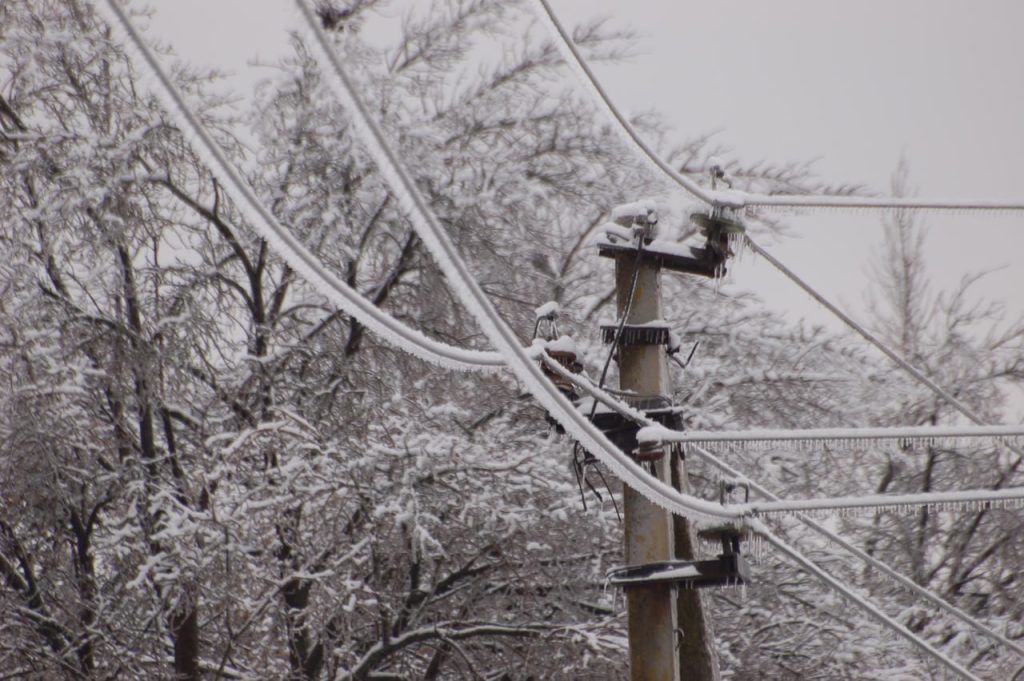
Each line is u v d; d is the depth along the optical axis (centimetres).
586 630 4784
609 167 6188
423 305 5669
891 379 6369
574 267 6181
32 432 4831
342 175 5659
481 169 5825
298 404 5406
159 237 5441
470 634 4834
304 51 5766
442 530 4903
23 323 5119
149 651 4828
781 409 6084
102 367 5088
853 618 5481
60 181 5253
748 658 5381
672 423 2827
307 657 4803
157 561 4472
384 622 4800
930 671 5812
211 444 4959
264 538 4522
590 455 3125
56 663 4697
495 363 1991
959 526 7006
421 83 6106
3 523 4919
